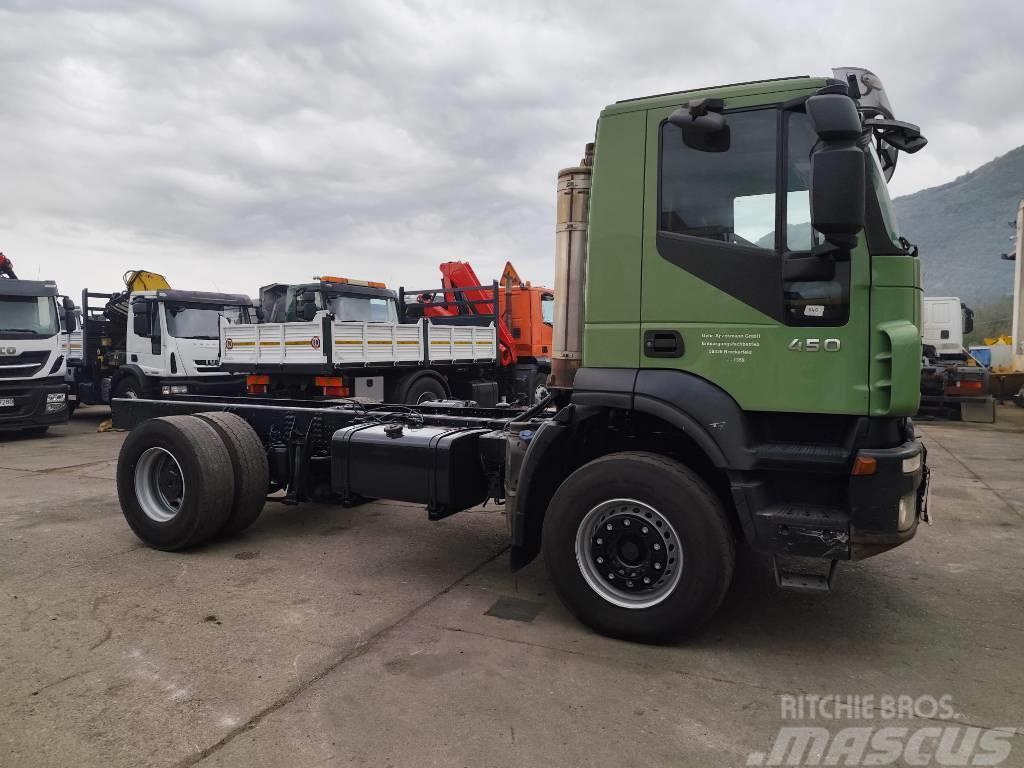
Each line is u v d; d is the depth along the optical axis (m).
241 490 5.21
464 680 3.20
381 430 4.91
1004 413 15.83
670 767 2.55
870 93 3.66
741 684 3.19
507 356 13.95
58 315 11.99
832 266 3.27
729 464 3.41
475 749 2.65
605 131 3.73
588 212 3.91
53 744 2.66
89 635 3.67
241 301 13.91
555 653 3.49
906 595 4.34
